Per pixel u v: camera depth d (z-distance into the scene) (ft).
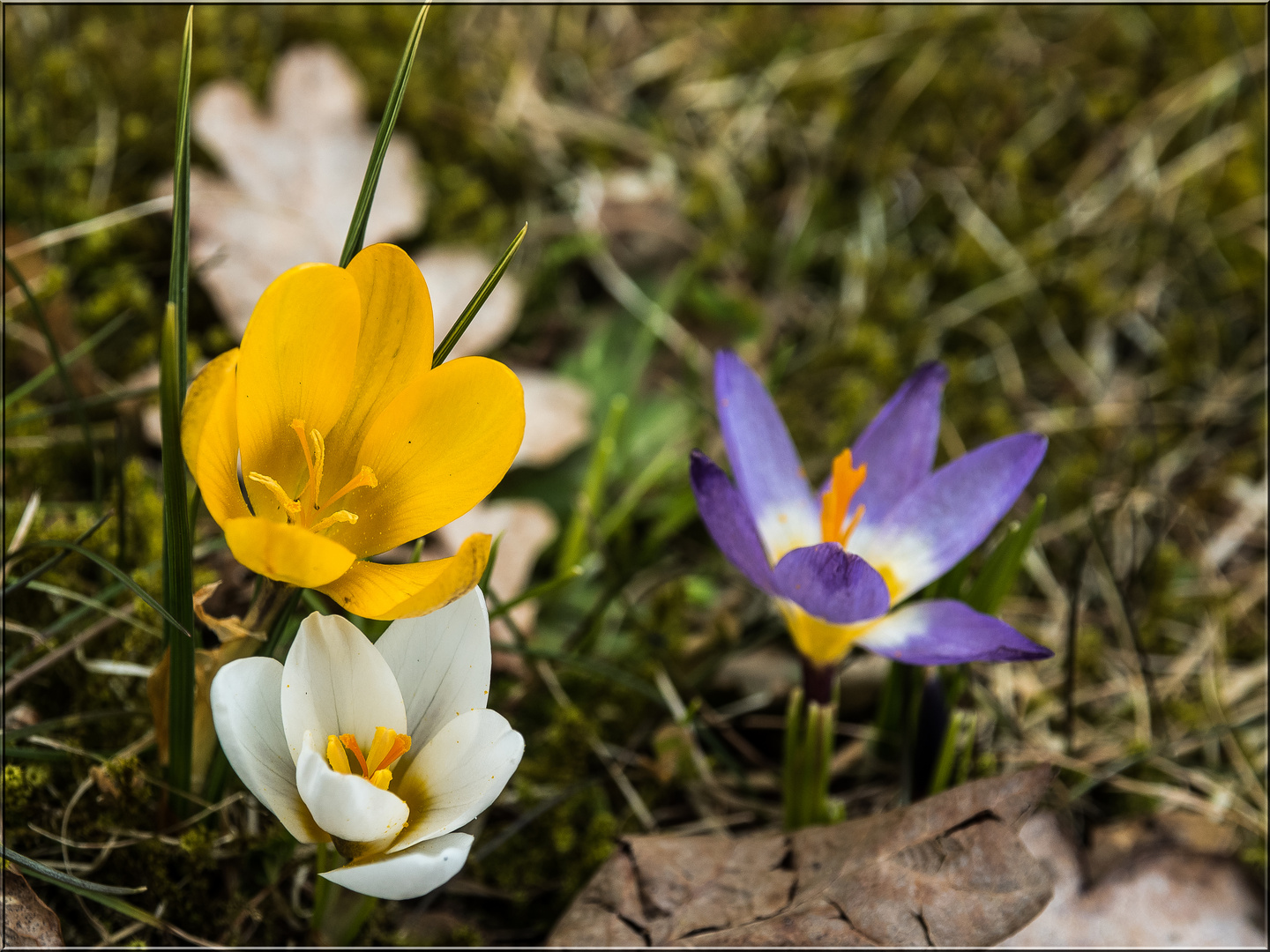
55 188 2.17
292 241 2.16
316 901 1.72
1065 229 2.63
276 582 1.60
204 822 1.73
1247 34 2.86
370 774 1.57
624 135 2.67
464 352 2.16
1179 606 2.16
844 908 1.73
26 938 1.63
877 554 1.76
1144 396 2.42
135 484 1.94
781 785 1.94
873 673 1.98
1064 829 1.88
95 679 1.82
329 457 1.58
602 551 2.04
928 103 2.81
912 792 1.85
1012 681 2.03
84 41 2.26
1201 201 2.66
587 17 2.89
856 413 2.25
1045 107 2.83
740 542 1.69
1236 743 1.99
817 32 2.94
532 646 1.99
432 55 2.58
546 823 1.86
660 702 1.91
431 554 1.98
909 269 2.54
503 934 1.82
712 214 2.59
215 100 2.19
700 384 2.27
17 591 1.83
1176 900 1.87
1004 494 1.73
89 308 2.08
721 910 1.74
